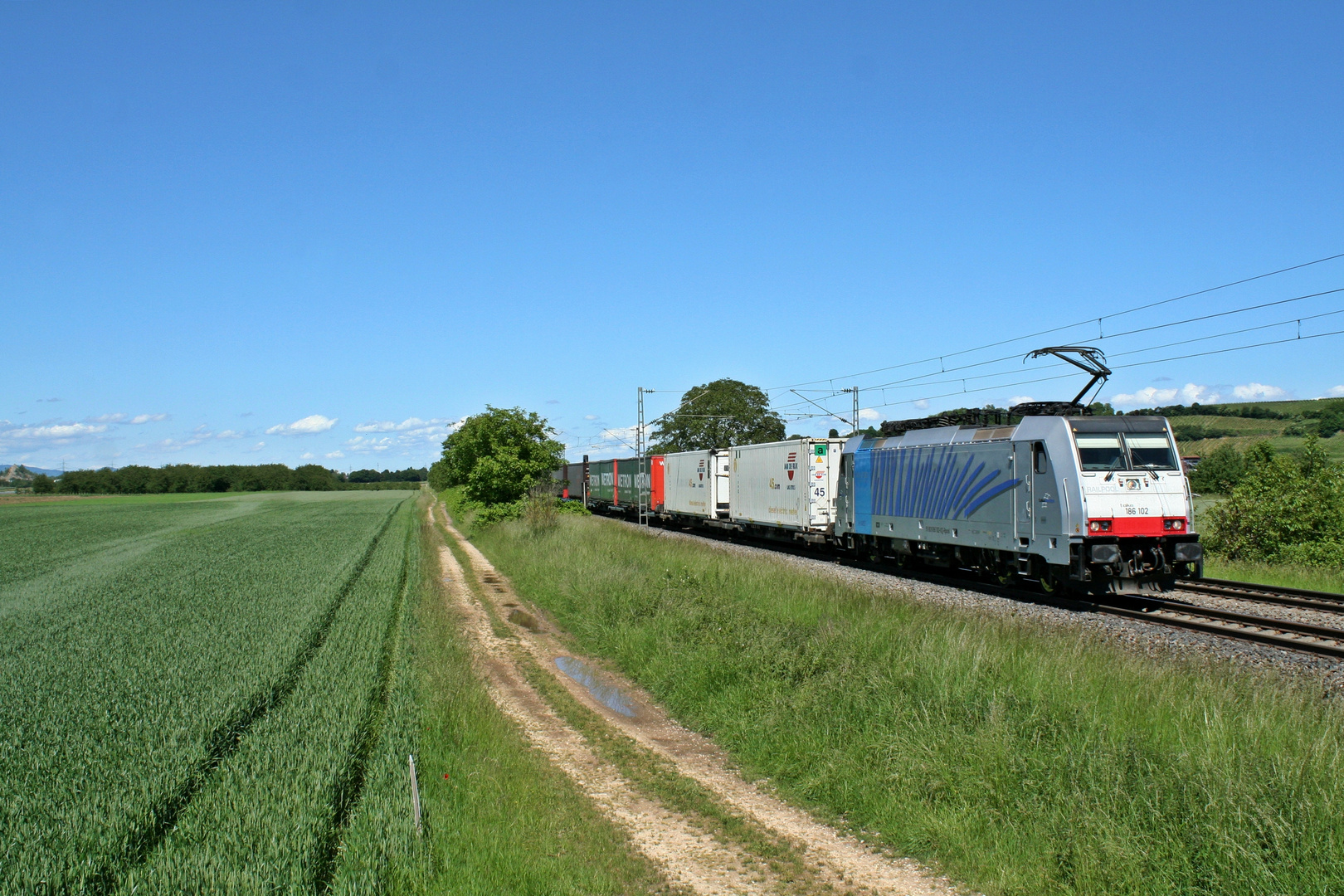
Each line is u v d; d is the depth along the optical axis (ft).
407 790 22.04
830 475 84.12
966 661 30.17
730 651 36.14
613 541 87.61
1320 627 41.73
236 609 56.49
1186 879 17.01
